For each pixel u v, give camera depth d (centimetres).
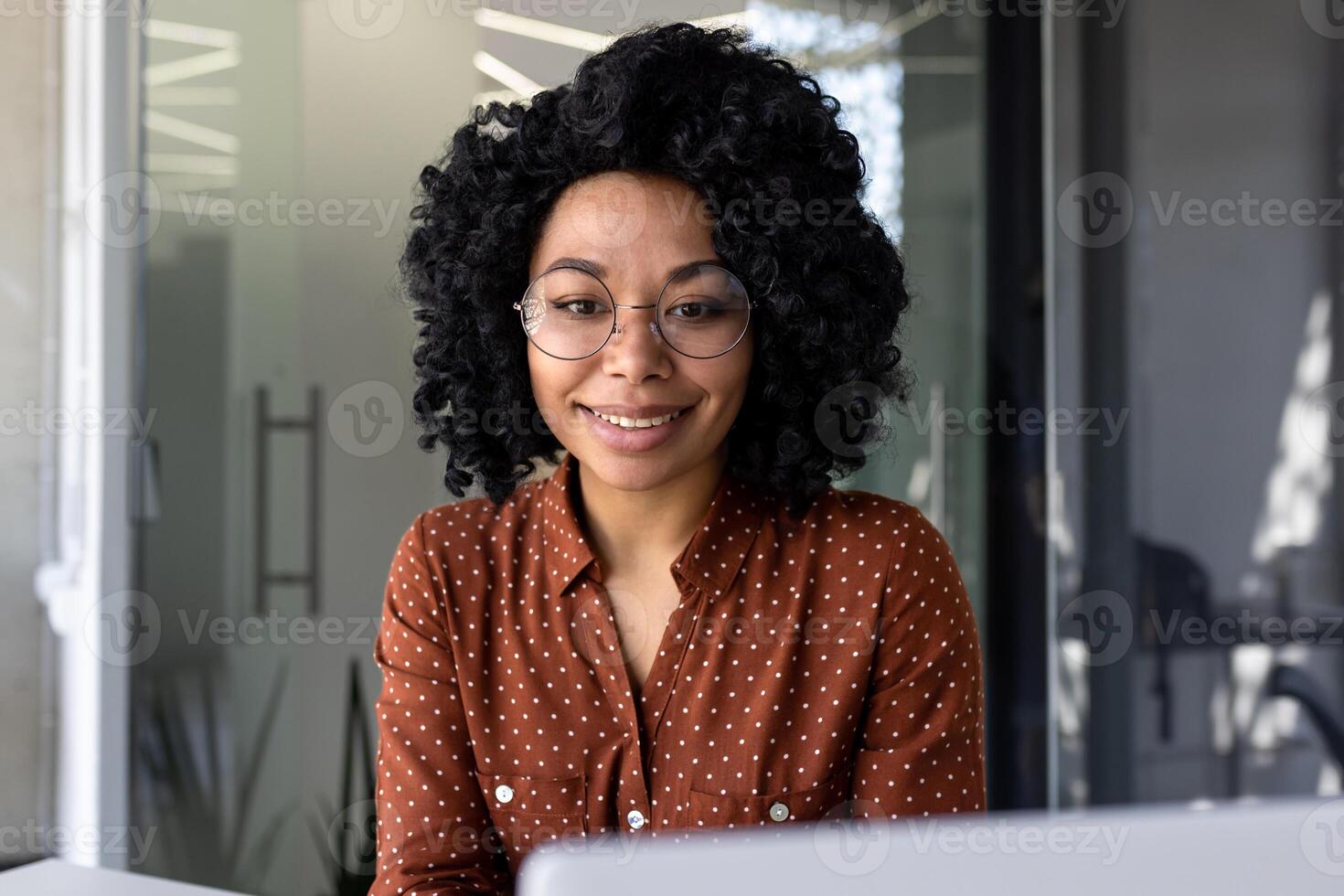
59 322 275
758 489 124
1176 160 229
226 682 251
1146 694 233
